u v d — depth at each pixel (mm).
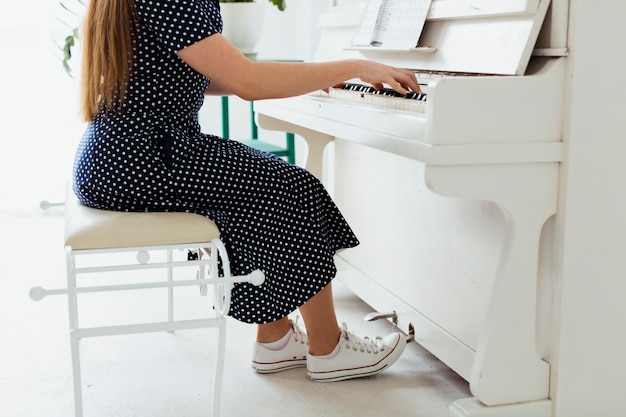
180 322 1485
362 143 1644
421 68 1773
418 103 1554
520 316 1525
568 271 1502
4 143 3850
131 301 2529
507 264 1499
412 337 2061
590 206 1485
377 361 1914
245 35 2918
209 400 1816
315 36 3734
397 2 1932
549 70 1429
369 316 2146
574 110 1437
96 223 1493
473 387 1543
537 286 1565
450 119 1385
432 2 1786
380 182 2219
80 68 1667
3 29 3777
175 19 1535
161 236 1494
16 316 2420
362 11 2141
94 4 1611
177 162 1612
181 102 1646
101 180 1599
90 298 2562
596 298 1528
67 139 3912
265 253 1664
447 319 1893
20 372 1993
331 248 1799
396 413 1747
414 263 2047
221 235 1587
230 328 2305
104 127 1619
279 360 1970
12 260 3057
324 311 1888
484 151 1406
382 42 1924
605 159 1474
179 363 2039
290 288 1688
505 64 1466
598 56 1431
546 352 1567
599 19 1420
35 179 3900
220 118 4176
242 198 1662
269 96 1598
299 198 1716
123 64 1585
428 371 1983
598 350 1551
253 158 1688
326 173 3703
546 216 1492
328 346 1907
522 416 1546
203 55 1543
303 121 1986
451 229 1847
